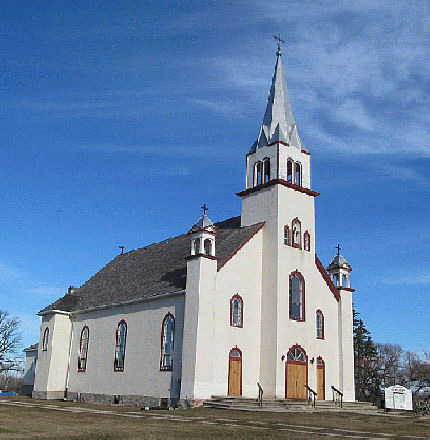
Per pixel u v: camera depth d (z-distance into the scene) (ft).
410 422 102.83
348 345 155.74
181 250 167.02
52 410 108.78
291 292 144.05
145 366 143.02
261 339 140.05
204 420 93.30
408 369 312.29
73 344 177.68
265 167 154.40
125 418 93.56
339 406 134.82
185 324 130.41
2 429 72.69
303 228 151.02
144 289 155.02
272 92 163.53
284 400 128.57
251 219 152.56
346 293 159.84
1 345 296.51
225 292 135.85
